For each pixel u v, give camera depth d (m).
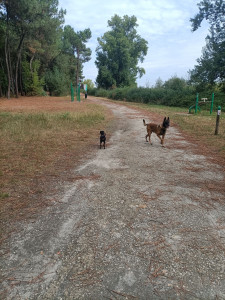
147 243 3.00
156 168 5.92
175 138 9.77
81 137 9.70
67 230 3.30
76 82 72.81
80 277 2.46
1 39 36.22
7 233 3.24
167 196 4.32
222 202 4.10
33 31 34.97
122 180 5.10
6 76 40.62
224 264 2.64
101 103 32.38
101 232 3.24
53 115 14.57
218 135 9.84
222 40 27.33
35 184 4.90
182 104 27.61
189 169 5.82
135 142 9.08
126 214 3.70
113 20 59.59
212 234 3.19
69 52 65.81
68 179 5.19
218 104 23.28
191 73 30.20
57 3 37.34
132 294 2.25
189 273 2.51
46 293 2.28
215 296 2.23
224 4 26.05
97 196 4.34
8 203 4.07
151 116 17.23
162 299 2.20
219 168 5.89
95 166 6.11
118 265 2.63
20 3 29.36
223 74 26.97
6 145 7.90
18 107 22.56
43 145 8.09
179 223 3.44
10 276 2.50
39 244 3.01
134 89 39.72
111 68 62.50
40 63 47.97
